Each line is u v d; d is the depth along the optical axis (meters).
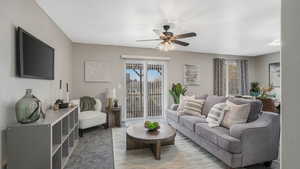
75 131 2.98
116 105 4.25
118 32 3.50
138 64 4.96
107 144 2.92
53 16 2.69
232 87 5.96
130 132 2.58
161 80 5.22
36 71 2.15
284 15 0.58
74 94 4.34
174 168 2.12
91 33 3.58
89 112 3.73
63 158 2.29
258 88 5.52
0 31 1.53
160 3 2.25
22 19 1.91
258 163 2.12
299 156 0.54
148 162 2.28
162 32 3.10
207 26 3.11
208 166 2.17
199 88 5.54
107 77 4.59
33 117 1.71
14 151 1.59
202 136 2.56
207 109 3.38
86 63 4.41
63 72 3.54
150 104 5.10
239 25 3.06
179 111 3.53
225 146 2.04
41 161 1.64
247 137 2.02
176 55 5.28
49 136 1.65
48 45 2.55
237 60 6.03
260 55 6.04
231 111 2.54
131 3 2.26
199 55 5.54
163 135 2.44
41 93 2.41
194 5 2.30
